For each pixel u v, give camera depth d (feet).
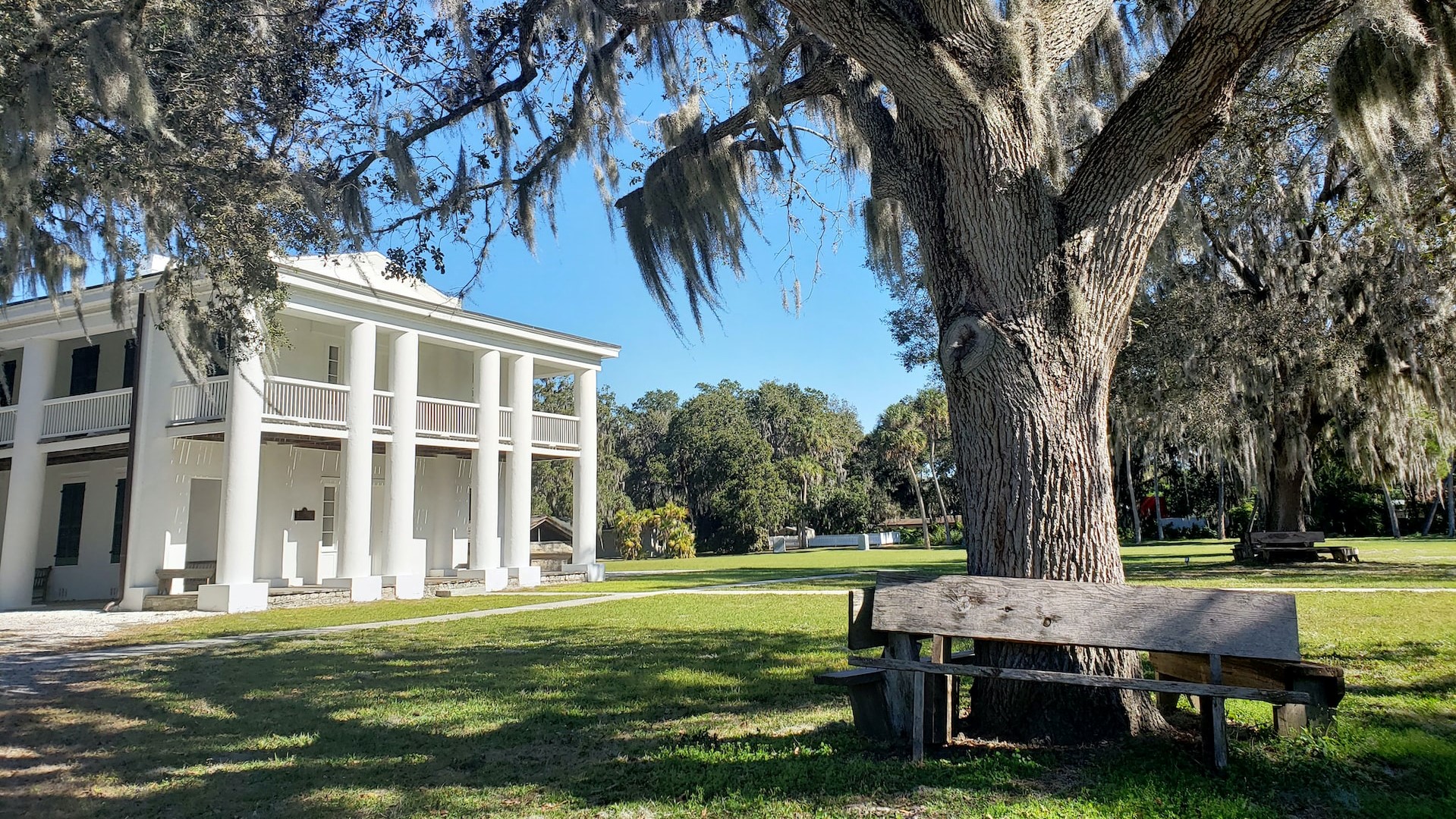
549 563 77.36
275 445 59.93
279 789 13.78
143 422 52.75
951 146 14.85
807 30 19.01
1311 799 10.93
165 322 29.55
